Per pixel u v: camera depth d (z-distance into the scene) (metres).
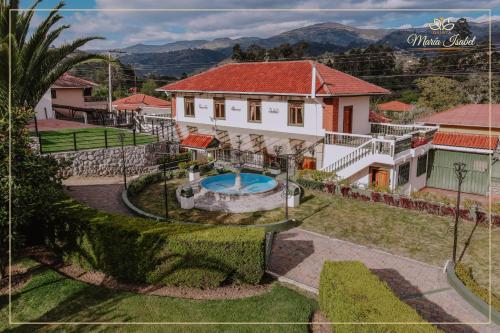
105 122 35.44
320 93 23.16
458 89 50.94
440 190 26.16
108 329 8.82
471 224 16.67
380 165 22.28
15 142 9.89
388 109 49.78
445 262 13.00
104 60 19.58
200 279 10.66
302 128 24.75
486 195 24.89
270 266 12.55
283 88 25.03
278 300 10.25
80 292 10.27
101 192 19.83
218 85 28.75
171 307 9.73
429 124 27.17
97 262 11.30
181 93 30.97
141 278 10.81
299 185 22.06
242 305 9.95
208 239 10.46
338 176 22.34
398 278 12.02
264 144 26.80
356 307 7.89
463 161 25.48
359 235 15.43
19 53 16.83
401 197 18.58
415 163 24.59
